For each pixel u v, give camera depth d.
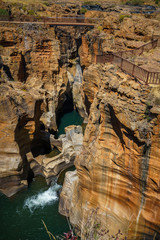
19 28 36.41
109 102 14.30
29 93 26.12
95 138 17.50
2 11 42.19
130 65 16.62
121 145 14.35
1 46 34.12
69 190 20.67
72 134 29.11
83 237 8.32
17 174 23.27
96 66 25.39
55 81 39.66
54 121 36.12
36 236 18.83
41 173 26.48
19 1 50.84
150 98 12.44
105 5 58.19
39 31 37.47
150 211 13.12
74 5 56.59
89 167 16.53
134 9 48.81
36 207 21.88
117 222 15.56
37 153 28.77
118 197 15.39
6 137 22.62
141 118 12.41
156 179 12.12
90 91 27.67
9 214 21.06
